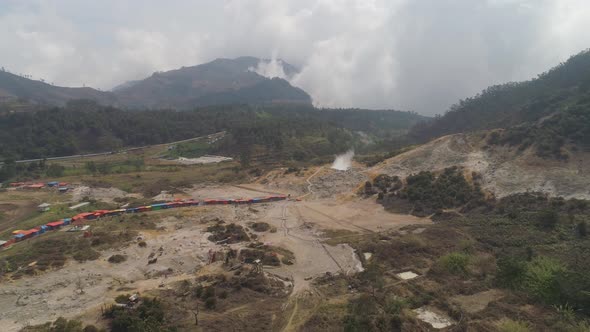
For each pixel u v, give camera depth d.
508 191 106.00
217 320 51.12
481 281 62.97
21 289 61.91
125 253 79.50
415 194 117.88
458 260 68.19
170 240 87.94
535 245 76.06
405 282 63.91
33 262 72.25
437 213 106.19
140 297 57.38
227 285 62.84
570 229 79.56
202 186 156.38
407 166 142.00
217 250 81.00
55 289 62.41
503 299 56.12
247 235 93.94
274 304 57.31
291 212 118.44
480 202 105.44
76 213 110.25
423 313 53.94
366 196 130.25
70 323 49.25
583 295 52.56
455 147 140.50
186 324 50.03
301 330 48.75
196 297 58.88
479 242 81.69
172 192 144.62
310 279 68.38
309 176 158.00
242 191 149.50
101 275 68.50
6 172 164.75
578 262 66.06
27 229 95.06
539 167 108.50
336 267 74.56
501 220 90.62
